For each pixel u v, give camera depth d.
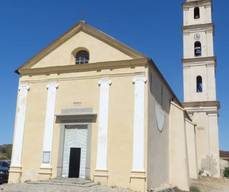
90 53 22.47
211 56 43.31
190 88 43.28
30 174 21.83
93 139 20.78
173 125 26.33
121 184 19.39
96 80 21.75
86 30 23.05
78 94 22.00
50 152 21.69
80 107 21.69
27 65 24.11
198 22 45.59
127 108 20.47
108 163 20.00
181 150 25.41
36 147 22.17
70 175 21.08
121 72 21.17
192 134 33.75
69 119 21.81
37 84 23.42
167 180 24.41
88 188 17.70
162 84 24.80
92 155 20.55
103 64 21.69
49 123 22.27
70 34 23.45
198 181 31.86
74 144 21.48
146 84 20.42
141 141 19.61
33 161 21.98
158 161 22.06
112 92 21.09
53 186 18.19
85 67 22.20
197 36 45.12
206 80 42.91
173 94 28.70
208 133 40.75
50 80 23.03
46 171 21.39
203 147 40.41
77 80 22.31
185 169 24.81
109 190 17.72
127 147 19.84
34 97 23.25
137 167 19.30
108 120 20.70
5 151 64.31
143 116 19.97
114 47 21.86
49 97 22.77
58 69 22.95
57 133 21.91
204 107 41.66
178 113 26.42
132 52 21.05
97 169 20.06
